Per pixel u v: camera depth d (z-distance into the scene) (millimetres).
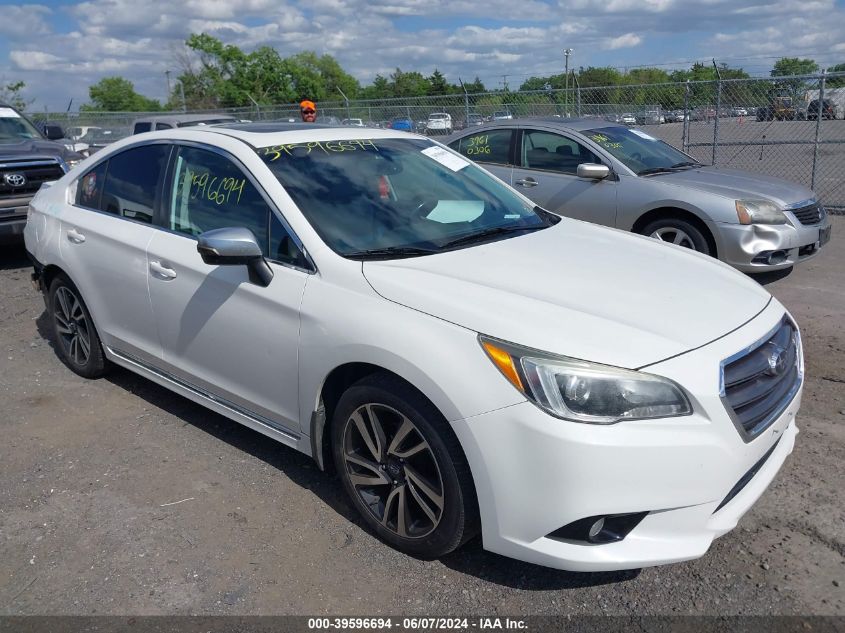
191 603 2869
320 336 3137
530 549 2674
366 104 20406
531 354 2629
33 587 2984
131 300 4176
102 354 4801
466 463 2785
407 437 2971
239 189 3689
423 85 59219
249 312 3457
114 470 3861
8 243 8328
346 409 3143
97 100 63156
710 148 14117
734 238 6750
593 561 2600
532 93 15656
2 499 3615
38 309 6805
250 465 3883
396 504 3109
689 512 2625
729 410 2646
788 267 7102
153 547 3215
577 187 7656
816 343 5410
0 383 5023
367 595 2896
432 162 4219
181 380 4055
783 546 3098
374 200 3670
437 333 2812
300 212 3424
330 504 3508
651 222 7305
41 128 11672
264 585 2963
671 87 14836
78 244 4535
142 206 4219
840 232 9469
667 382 2584
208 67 48531
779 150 16406
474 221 3852
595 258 3473
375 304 3018
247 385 3590
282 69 47906
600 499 2543
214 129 4152
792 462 3736
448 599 2867
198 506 3516
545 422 2557
